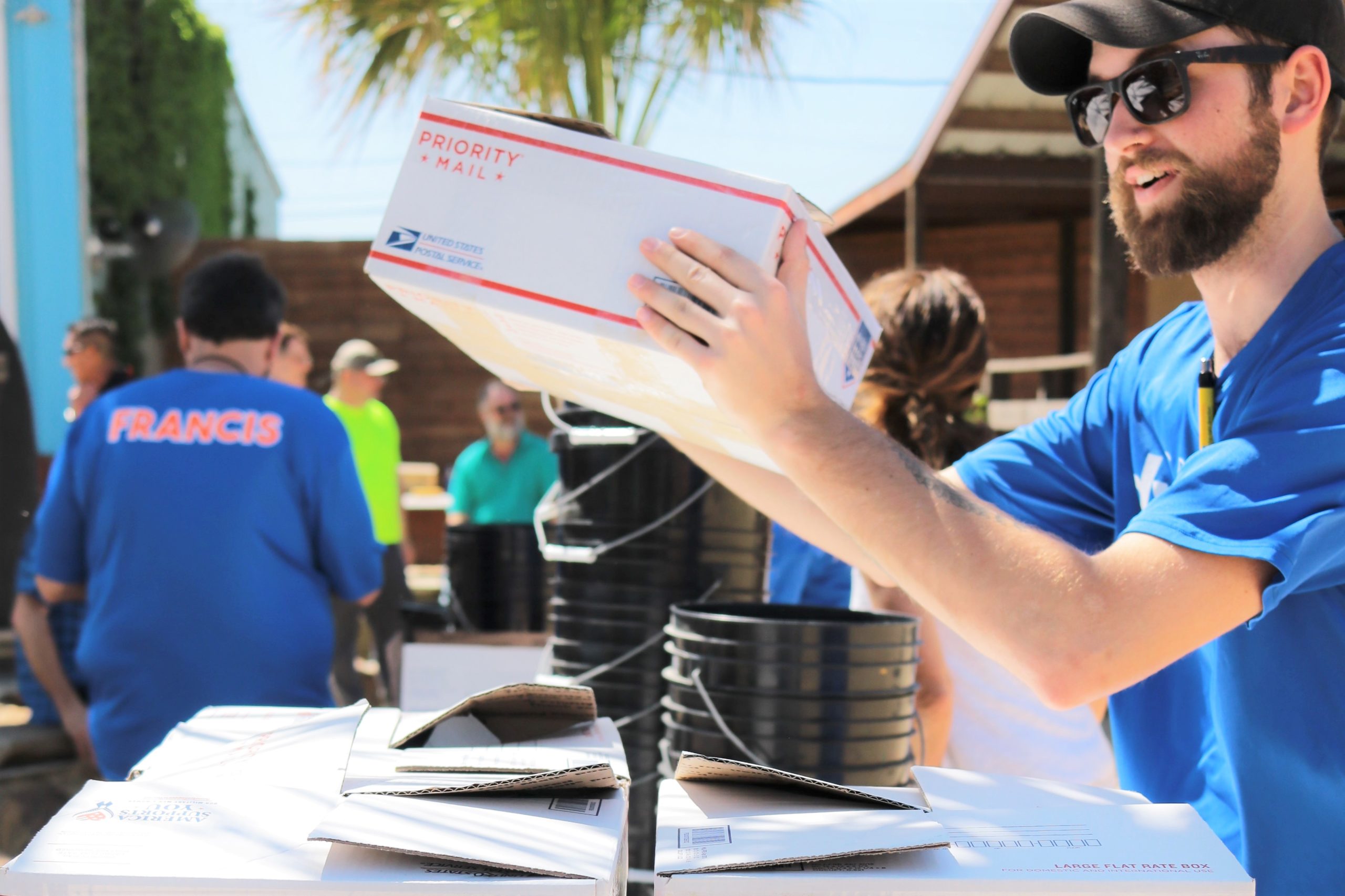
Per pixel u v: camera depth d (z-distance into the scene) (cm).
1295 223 117
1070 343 1052
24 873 82
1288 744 113
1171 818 99
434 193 114
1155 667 95
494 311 113
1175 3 113
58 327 727
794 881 86
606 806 97
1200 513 98
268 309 260
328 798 97
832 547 149
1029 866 89
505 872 84
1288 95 114
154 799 96
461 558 306
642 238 108
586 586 183
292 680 238
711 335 103
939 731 183
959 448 204
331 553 248
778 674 141
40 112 720
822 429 103
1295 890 114
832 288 121
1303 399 101
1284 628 111
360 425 569
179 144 1360
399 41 658
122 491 237
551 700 120
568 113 641
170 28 1341
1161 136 116
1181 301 638
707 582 179
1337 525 97
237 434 241
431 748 115
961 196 943
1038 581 96
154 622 232
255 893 82
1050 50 130
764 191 107
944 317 204
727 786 107
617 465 180
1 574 277
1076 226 1074
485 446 596
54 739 331
